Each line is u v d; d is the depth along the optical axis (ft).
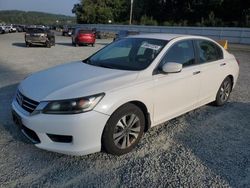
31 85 13.51
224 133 16.33
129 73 13.99
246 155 13.92
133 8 217.36
